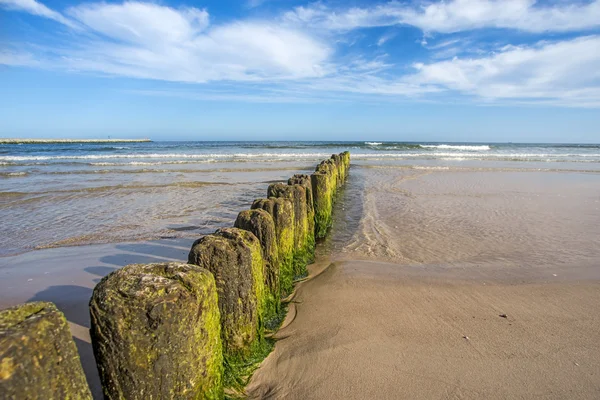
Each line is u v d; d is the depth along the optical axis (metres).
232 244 3.39
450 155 35.25
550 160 30.41
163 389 2.23
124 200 11.95
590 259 6.50
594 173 20.33
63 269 6.18
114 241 7.75
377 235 8.10
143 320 2.15
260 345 3.66
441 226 8.84
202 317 2.42
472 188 14.69
